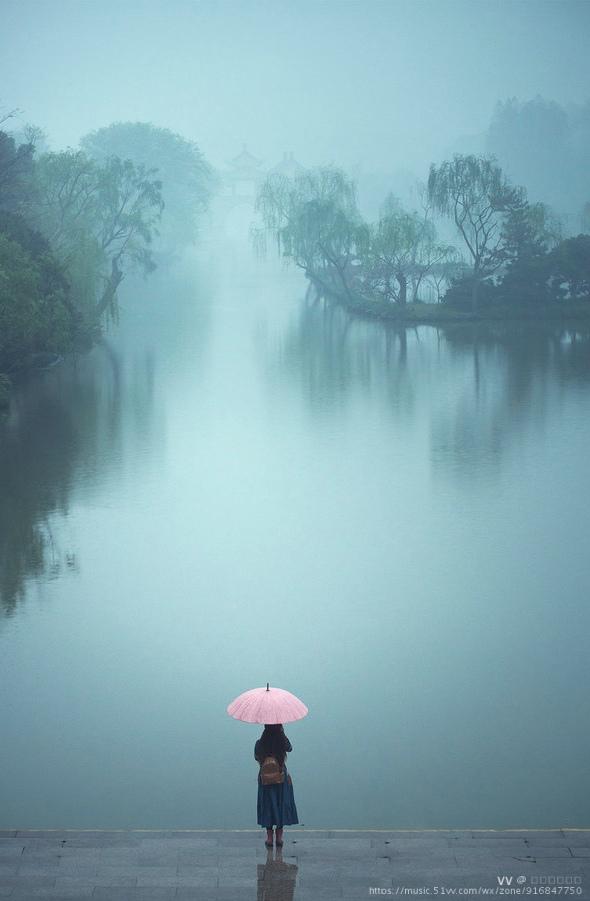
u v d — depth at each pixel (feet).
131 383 214.28
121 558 103.50
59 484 131.95
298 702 43.27
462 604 90.33
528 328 313.32
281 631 84.99
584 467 137.08
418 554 103.65
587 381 207.51
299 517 117.08
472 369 228.63
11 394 201.36
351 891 38.42
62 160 291.17
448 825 57.98
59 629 85.92
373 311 350.84
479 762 64.69
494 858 40.93
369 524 113.91
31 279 192.95
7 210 263.29
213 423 171.53
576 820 58.23
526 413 175.01
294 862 40.96
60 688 75.25
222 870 40.32
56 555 104.68
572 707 71.61
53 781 62.95
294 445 154.10
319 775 63.52
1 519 117.29
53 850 42.14
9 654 81.05
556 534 109.19
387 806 60.08
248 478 134.62
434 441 155.12
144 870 40.22
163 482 132.98
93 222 304.50
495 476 133.69
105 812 59.57
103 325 321.73
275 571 99.45
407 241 346.74
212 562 102.17
